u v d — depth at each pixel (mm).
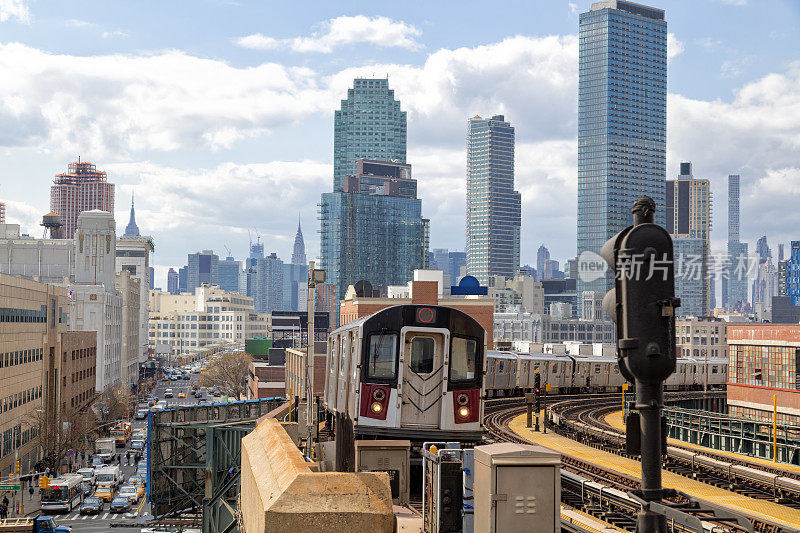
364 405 17906
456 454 10586
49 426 85250
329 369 25406
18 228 184000
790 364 51344
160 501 33750
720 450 30828
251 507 10555
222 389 173000
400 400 17609
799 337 50562
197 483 34688
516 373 61125
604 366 69375
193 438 34656
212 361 197250
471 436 17719
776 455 28359
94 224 167250
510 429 34406
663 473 21953
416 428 17641
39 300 95688
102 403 123500
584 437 31688
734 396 56938
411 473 17453
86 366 124938
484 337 18109
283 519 7934
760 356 54344
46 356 99438
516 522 8664
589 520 13344
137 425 129500
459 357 17844
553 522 8719
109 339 158125
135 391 184250
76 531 59688
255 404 38188
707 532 10773
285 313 160250
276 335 168875
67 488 68250
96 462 90188
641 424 7730
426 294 77688
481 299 80812
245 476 12414
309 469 8781
